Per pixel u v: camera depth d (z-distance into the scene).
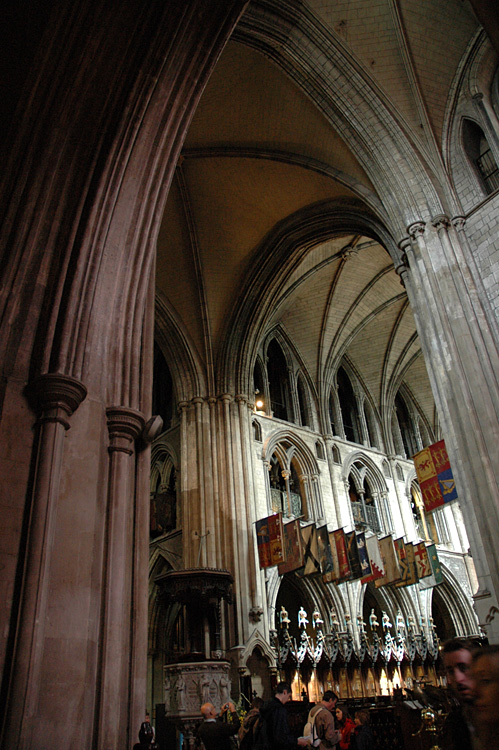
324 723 6.88
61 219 8.25
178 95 9.70
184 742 14.85
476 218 15.14
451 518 31.62
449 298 14.59
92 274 7.88
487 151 15.86
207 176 21.50
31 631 5.62
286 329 28.58
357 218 19.80
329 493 26.23
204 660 16.06
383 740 11.59
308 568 21.28
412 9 15.99
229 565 20.83
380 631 26.72
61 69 8.88
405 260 16.23
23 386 6.92
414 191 16.08
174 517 23.59
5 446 6.43
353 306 27.80
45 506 6.21
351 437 30.16
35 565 5.90
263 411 26.08
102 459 7.25
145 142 9.27
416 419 33.72
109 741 5.95
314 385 28.84
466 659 3.30
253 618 20.19
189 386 24.23
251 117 19.28
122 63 9.22
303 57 16.80
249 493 22.30
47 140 8.51
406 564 22.31
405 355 31.02
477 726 2.24
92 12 8.98
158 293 24.02
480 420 13.23
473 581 30.14
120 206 8.83
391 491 29.53
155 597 23.45
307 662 21.66
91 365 7.62
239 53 17.30
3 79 8.97
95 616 6.43
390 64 16.61
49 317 7.36
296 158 19.55
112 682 6.25
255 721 6.66
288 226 22.50
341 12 16.22
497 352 13.74
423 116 16.48
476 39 15.84
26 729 5.22
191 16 9.55
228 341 24.39
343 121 17.23
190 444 23.31
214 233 23.20
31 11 9.10
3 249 7.75
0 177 8.30
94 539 6.71
